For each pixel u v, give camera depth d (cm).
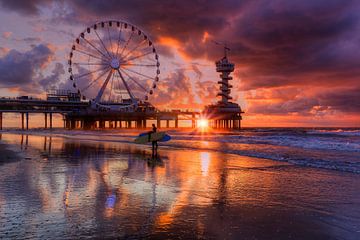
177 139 4372
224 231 633
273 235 616
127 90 11106
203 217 723
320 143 3225
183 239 588
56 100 12212
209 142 3644
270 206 825
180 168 1518
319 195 952
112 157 1992
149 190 1002
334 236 612
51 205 805
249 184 1118
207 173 1363
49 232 614
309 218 723
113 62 9588
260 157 2025
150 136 2323
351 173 1373
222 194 956
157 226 657
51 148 2672
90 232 616
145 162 1744
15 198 874
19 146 2881
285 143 3319
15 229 629
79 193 946
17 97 11800
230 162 1764
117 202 845
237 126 14738
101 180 1167
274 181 1179
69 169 1441
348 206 829
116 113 11881
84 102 12544
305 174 1346
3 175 1252
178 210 777
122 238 588
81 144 3234
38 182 1109
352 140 3750
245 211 775
